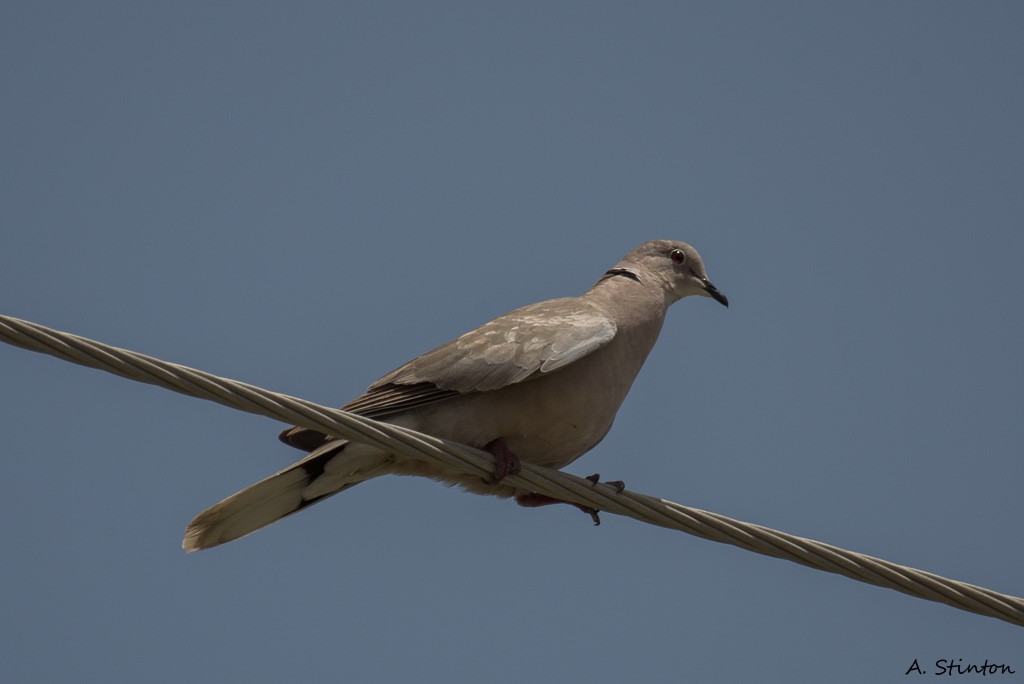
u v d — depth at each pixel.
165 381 9.62
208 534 12.00
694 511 11.17
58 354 9.27
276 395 10.11
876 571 10.80
